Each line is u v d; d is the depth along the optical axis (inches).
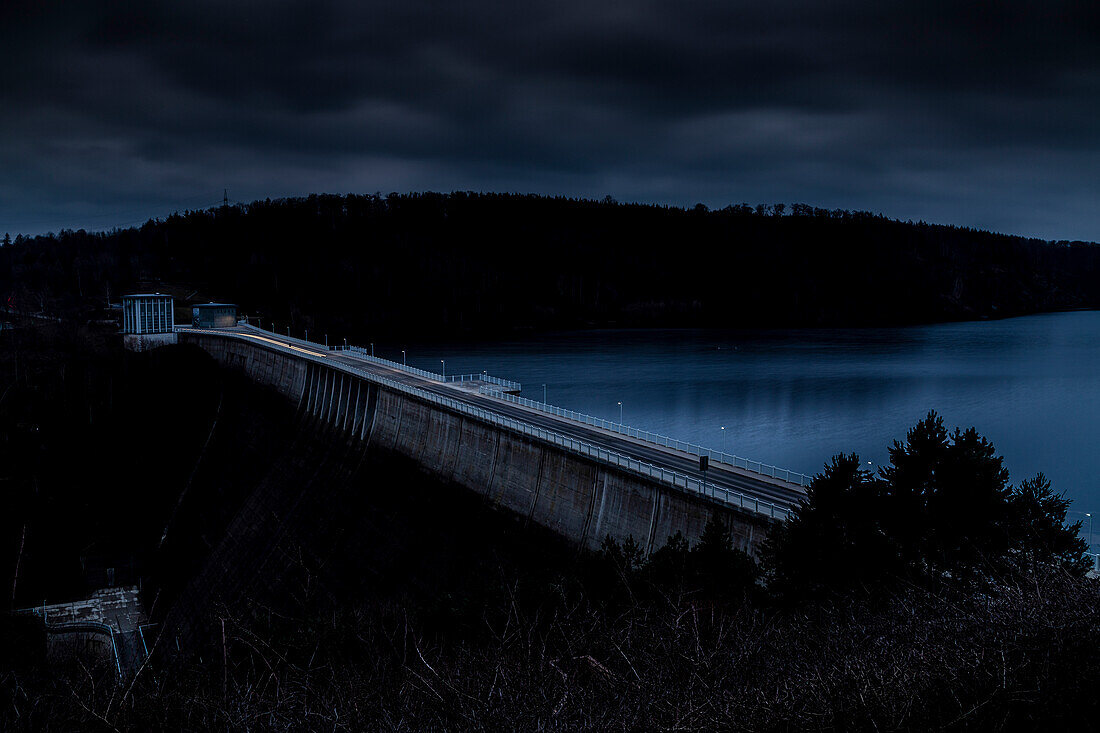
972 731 430.0
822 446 4987.7
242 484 4817.9
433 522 3056.1
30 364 5944.9
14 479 4778.5
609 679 489.4
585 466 2469.2
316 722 486.0
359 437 4040.4
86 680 583.5
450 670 537.6
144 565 4414.4
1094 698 435.2
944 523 1187.3
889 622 558.9
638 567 1582.2
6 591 3858.3
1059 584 554.6
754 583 1397.6
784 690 458.6
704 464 2231.8
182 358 6717.5
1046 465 4638.3
